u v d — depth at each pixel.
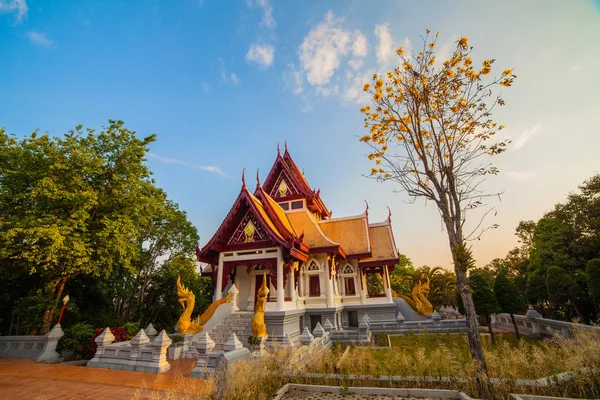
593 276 16.19
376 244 26.00
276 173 27.58
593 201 25.23
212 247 17.86
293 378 8.57
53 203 16.02
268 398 7.23
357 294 23.78
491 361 7.98
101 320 21.02
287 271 17.70
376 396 7.48
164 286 31.25
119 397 7.88
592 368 7.01
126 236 18.34
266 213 19.94
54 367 11.95
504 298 17.42
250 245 17.94
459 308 23.08
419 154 8.89
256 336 12.54
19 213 15.59
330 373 8.94
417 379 7.92
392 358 9.60
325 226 27.50
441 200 8.40
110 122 19.64
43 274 17.09
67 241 15.18
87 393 8.23
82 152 16.61
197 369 9.80
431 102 9.01
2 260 16.12
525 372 7.79
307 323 19.88
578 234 23.61
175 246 31.39
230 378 6.92
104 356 12.30
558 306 21.30
